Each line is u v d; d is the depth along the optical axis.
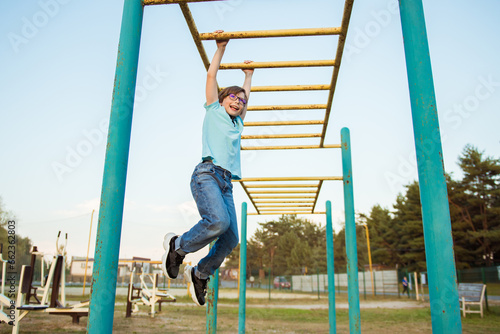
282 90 3.16
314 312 12.23
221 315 10.73
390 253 39.16
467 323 9.65
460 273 22.88
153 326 7.74
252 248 56.38
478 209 31.62
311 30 2.23
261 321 9.30
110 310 1.47
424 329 8.38
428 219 1.37
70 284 28.36
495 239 29.36
